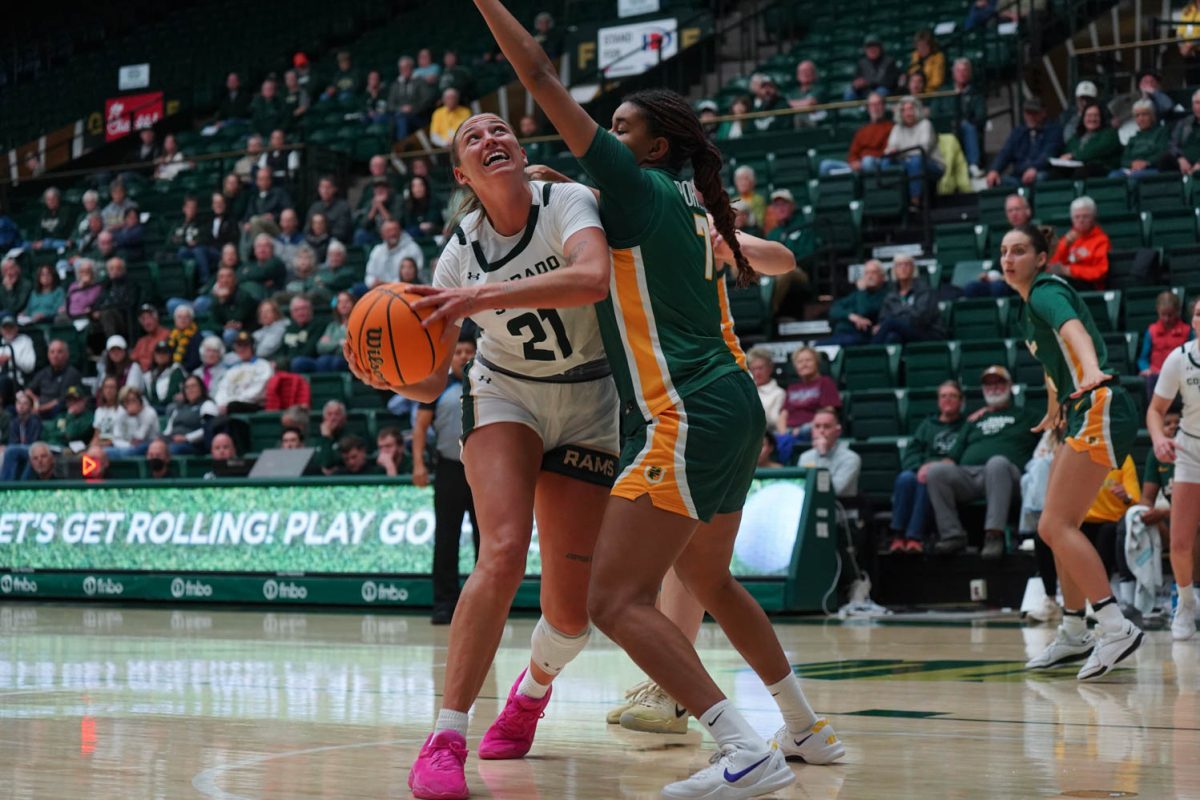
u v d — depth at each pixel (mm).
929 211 13375
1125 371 10320
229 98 22656
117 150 23703
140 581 10758
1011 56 16047
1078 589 5418
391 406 12227
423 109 19281
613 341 3037
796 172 14672
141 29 26172
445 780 2842
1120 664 5719
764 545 8930
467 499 8430
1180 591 6895
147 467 12367
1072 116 13719
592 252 2957
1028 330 5363
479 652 3027
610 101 18828
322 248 16000
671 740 3744
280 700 4629
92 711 4328
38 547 11242
